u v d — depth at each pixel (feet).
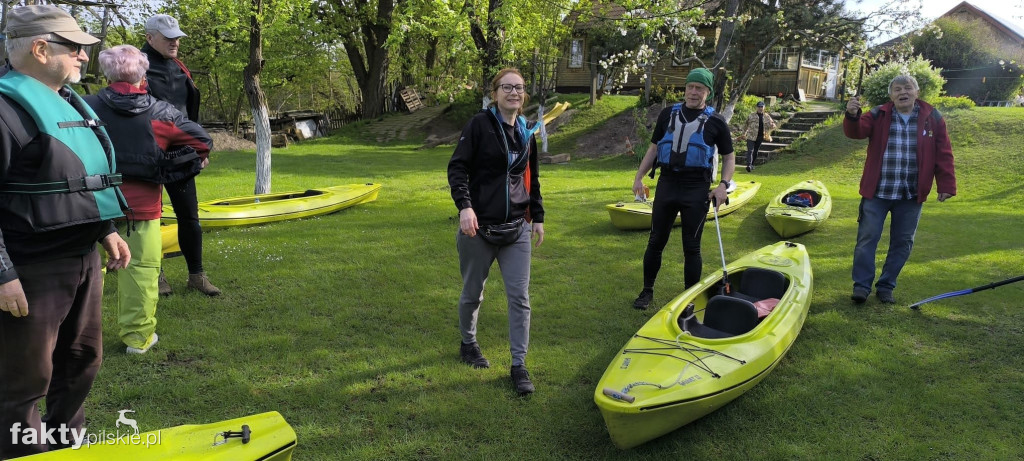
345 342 13.94
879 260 21.33
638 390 9.80
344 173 46.98
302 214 27.68
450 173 11.25
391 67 108.99
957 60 76.02
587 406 11.33
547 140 62.54
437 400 11.39
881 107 16.25
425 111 93.40
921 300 16.71
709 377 10.42
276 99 137.80
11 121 6.81
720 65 38.14
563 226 26.86
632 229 25.81
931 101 49.93
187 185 15.39
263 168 30.99
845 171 44.01
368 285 18.04
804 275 15.81
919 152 15.74
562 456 9.83
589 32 69.51
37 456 6.95
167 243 19.53
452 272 19.44
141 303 12.59
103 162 7.81
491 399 11.49
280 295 16.90
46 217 7.14
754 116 45.19
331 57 96.02
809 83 74.90
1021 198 32.91
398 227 25.99
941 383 12.21
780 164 47.85
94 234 7.77
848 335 14.64
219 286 17.40
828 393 11.86
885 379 12.41
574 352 13.67
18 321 7.18
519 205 11.55
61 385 8.45
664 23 38.40
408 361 13.01
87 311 8.16
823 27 39.24
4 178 6.89
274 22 31.27
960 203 32.99
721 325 13.15
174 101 15.12
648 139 56.03
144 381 11.72
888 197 15.98
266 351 13.26
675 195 15.67
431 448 9.93
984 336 14.49
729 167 15.52
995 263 20.57
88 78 55.72
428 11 46.80
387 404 11.21
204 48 77.36
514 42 44.24
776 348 11.89
